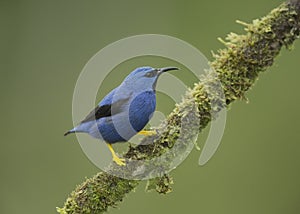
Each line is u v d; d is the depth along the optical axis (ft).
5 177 48.91
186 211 46.42
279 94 49.44
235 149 48.34
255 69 22.72
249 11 51.60
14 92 51.78
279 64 49.78
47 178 48.88
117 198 22.67
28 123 50.96
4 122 50.90
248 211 47.01
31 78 52.21
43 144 50.16
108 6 53.36
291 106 49.08
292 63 49.60
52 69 52.44
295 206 47.01
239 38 22.89
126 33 52.85
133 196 45.80
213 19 51.98
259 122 48.88
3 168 49.34
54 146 50.06
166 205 46.01
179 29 52.21
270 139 48.57
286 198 47.26
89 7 53.62
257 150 48.34
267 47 22.57
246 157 48.19
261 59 22.62
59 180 48.60
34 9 53.67
